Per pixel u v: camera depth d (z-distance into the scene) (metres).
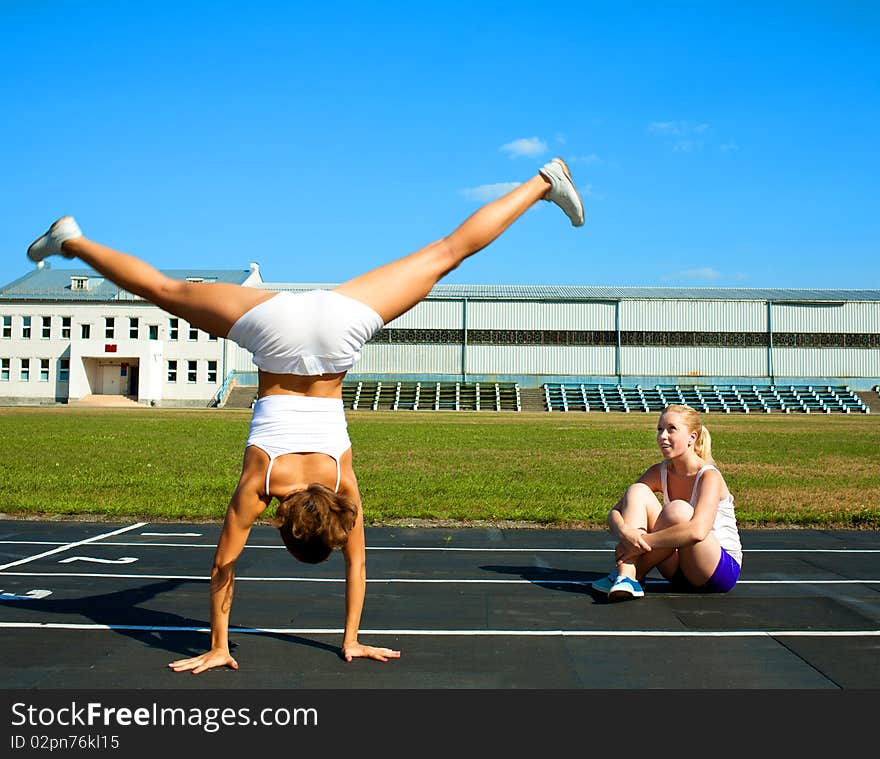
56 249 4.22
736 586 6.25
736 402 54.31
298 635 4.86
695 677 4.11
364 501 10.65
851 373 56.75
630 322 57.22
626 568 5.71
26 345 54.97
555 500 10.98
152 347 54.00
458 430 28.73
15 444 19.53
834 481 13.51
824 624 5.13
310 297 3.94
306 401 4.00
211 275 59.84
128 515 9.73
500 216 4.21
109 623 5.12
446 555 7.59
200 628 5.02
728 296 59.06
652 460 17.36
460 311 57.47
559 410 53.94
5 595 5.87
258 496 3.99
